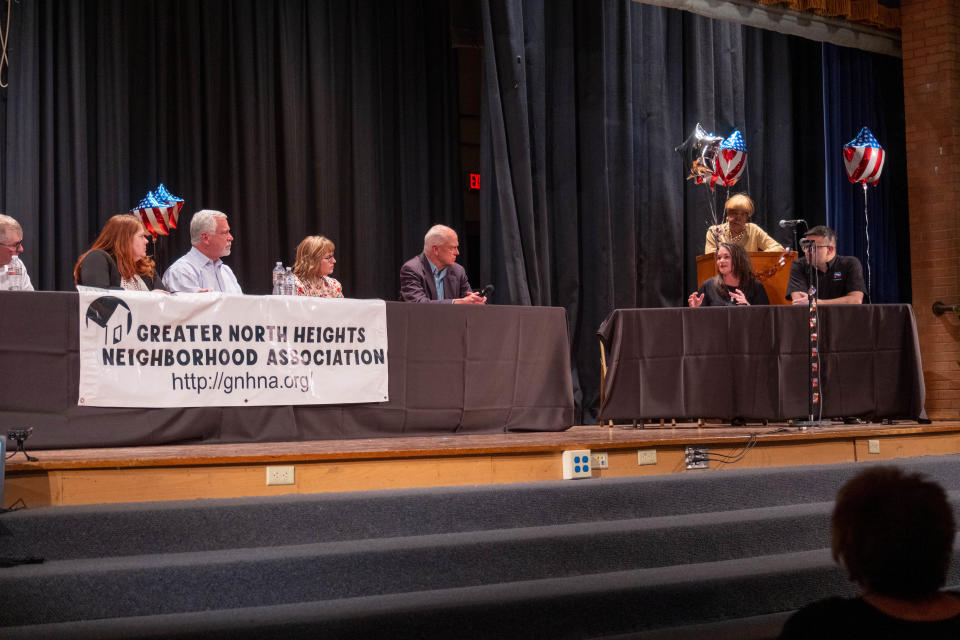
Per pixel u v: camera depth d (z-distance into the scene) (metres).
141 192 6.59
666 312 5.34
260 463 3.75
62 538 3.29
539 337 5.00
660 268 7.89
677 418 5.32
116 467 3.56
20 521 3.25
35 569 3.08
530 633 3.26
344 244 7.23
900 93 8.76
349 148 7.25
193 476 3.66
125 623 2.98
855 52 8.62
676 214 7.96
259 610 3.15
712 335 5.32
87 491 3.52
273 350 4.35
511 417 4.91
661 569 3.77
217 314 4.24
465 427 4.79
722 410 5.30
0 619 2.96
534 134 7.32
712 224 8.05
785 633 1.73
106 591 3.08
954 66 7.66
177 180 6.72
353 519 3.66
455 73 7.65
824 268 5.90
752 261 6.37
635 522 4.00
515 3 7.12
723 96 8.29
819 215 8.77
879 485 1.72
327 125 7.15
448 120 7.61
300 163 7.08
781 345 5.32
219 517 3.47
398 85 7.41
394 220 7.43
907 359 5.52
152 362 4.12
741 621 3.54
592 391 7.46
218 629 2.90
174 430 4.16
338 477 3.88
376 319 4.58
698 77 8.11
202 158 6.81
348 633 3.02
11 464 3.43
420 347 4.69
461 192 7.68
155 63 6.65
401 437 4.63
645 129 7.90
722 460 4.66
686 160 7.83
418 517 3.75
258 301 4.32
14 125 6.14
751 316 5.32
